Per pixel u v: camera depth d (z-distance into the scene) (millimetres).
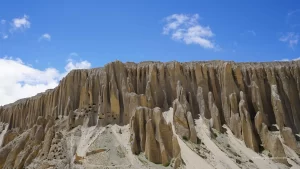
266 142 68938
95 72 82625
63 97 83375
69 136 70188
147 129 62969
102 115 73938
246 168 60156
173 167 58438
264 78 83500
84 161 60719
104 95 76000
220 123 73500
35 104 100688
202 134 69750
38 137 74062
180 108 70312
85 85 79812
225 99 77750
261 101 78312
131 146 62906
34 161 67188
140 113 66250
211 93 78438
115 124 72688
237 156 64625
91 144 64750
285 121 76688
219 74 82125
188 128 68250
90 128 72625
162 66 82250
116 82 78750
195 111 77812
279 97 78812
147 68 82500
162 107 77688
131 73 82062
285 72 84688
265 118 75750
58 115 83062
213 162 60312
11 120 111500
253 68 84188
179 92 77188
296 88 83375
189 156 61500
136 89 80125
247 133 69812
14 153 75500
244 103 74438
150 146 61469
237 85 80625
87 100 78250
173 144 61281
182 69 83125
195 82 81562
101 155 61312
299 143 72000
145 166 58312
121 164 59000
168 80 81438
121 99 76438
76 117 75625
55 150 66312
